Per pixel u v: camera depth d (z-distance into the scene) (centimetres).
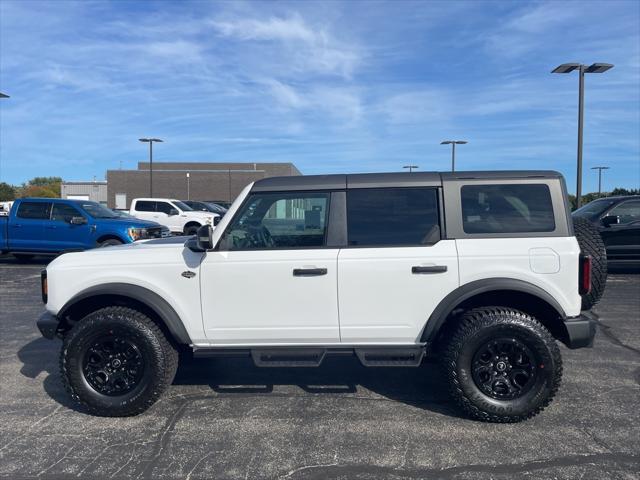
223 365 589
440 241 437
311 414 456
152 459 379
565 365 581
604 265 468
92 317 448
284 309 443
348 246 443
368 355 445
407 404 477
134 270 454
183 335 451
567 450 386
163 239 570
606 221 1156
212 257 447
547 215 438
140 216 2069
